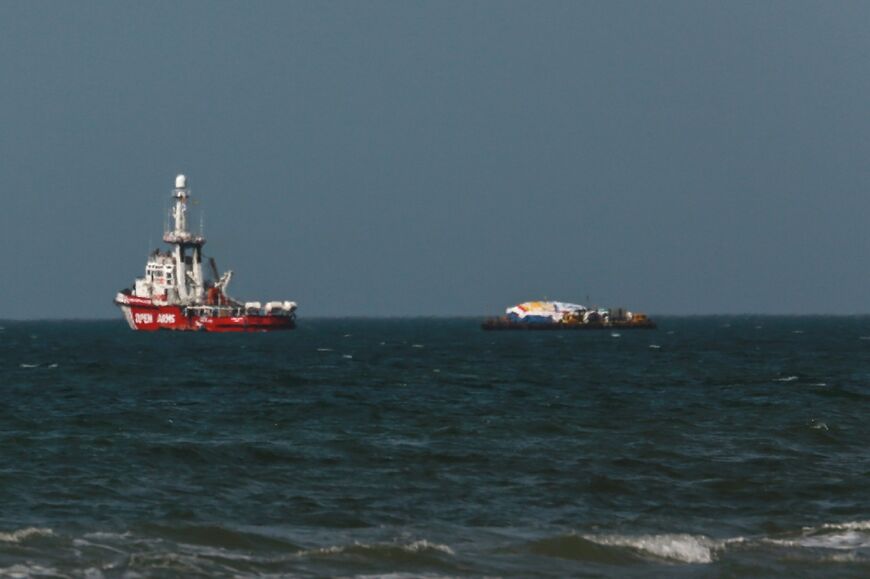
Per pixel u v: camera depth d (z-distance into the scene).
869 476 154.12
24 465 158.38
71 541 106.31
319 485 145.62
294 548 109.62
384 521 123.50
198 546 108.44
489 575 99.38
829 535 115.31
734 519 127.06
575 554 106.50
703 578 99.50
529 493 140.50
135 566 98.00
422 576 98.25
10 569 95.81
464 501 135.25
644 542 110.06
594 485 145.38
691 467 161.00
